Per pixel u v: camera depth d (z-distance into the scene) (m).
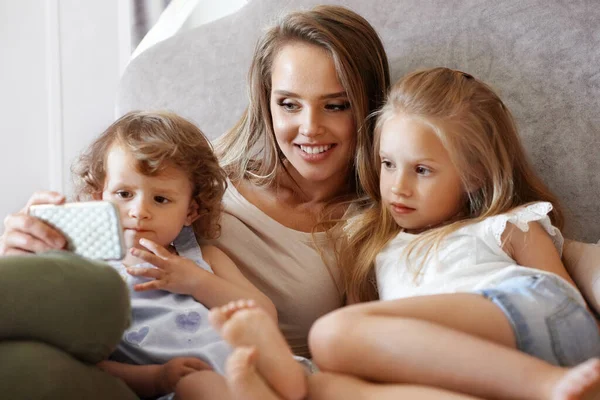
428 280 1.12
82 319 0.82
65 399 0.76
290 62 1.24
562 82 1.32
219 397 0.87
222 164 1.40
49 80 2.01
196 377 0.91
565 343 0.90
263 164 1.39
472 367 0.78
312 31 1.24
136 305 1.11
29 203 1.02
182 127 1.20
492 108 1.18
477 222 1.14
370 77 1.29
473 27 1.39
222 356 1.06
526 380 0.76
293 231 1.29
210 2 1.88
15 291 0.78
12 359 0.75
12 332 0.77
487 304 0.91
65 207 0.95
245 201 1.33
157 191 1.14
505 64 1.36
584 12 1.33
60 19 2.01
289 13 1.32
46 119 2.03
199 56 1.59
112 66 2.08
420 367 0.80
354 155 1.31
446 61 1.41
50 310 0.79
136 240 1.13
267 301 1.18
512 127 1.21
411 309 0.89
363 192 1.35
